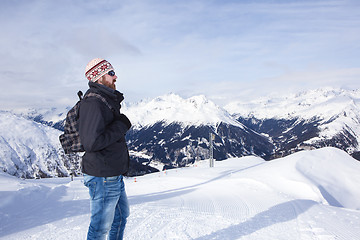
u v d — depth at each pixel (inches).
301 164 724.0
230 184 623.5
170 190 637.3
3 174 826.8
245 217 235.8
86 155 95.5
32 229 196.5
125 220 118.1
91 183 96.2
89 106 87.5
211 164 1578.5
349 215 235.9
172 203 345.4
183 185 768.9
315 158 783.1
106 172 94.4
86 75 99.0
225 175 899.4
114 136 89.9
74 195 490.9
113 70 102.7
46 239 169.5
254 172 728.3
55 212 270.7
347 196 588.1
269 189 552.4
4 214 244.4
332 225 197.3
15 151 6018.7
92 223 98.6
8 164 5516.7
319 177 660.7
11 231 191.6
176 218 232.5
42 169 5743.1
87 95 94.0
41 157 6122.1
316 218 222.8
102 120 87.0
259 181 610.9
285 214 244.1
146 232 184.1
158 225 204.5
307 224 201.0
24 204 314.7
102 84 96.0
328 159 789.2
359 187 637.9
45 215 252.8
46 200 365.4
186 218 232.5
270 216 237.0
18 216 245.3
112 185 98.5
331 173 702.5
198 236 171.6
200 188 609.0
